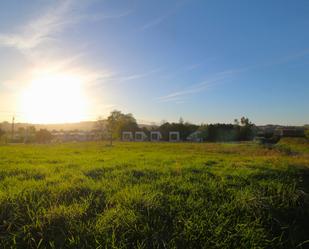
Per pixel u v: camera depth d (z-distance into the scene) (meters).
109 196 6.10
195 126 80.38
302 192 7.37
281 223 5.75
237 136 72.62
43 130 62.44
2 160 12.34
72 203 5.67
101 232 4.55
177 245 4.55
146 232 4.71
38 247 4.16
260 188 7.53
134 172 9.09
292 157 17.52
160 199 6.07
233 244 4.79
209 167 10.72
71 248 4.21
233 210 5.90
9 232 4.46
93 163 11.46
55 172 9.07
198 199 6.38
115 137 75.94
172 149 25.75
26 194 5.97
